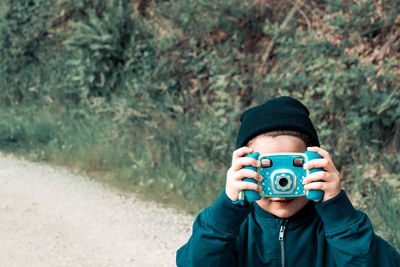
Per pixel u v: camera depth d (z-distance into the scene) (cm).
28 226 459
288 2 653
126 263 385
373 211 422
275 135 136
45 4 900
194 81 684
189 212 482
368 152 500
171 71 711
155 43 730
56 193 547
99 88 774
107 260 390
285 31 635
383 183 457
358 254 126
